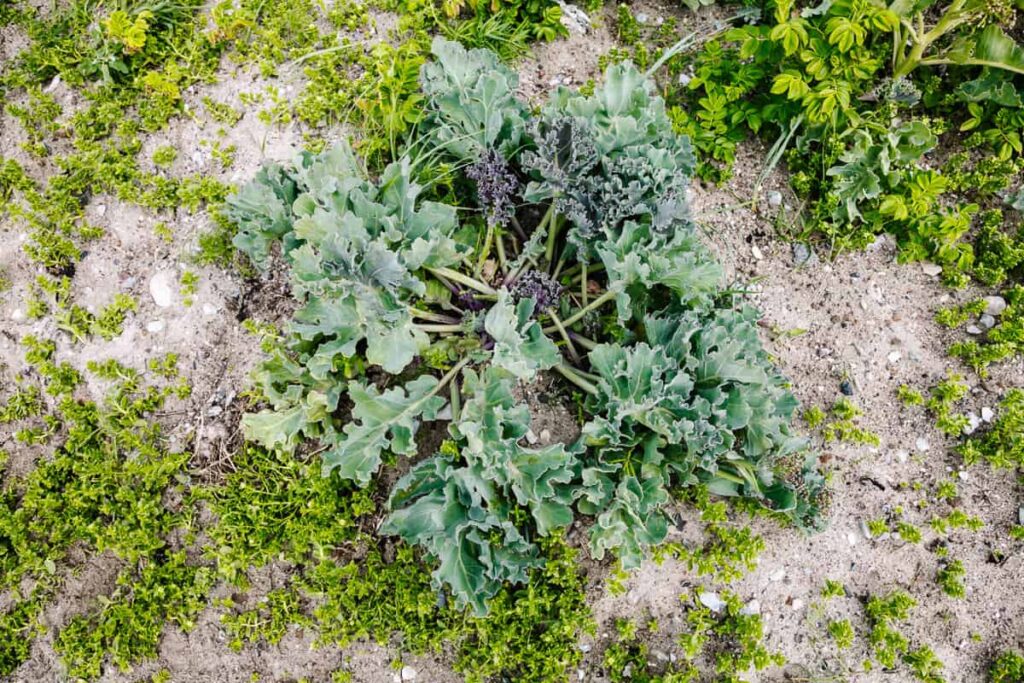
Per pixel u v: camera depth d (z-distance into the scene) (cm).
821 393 101
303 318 86
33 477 93
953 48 102
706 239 104
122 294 97
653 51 110
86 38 105
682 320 89
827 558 96
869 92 106
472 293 94
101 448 94
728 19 110
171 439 94
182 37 105
